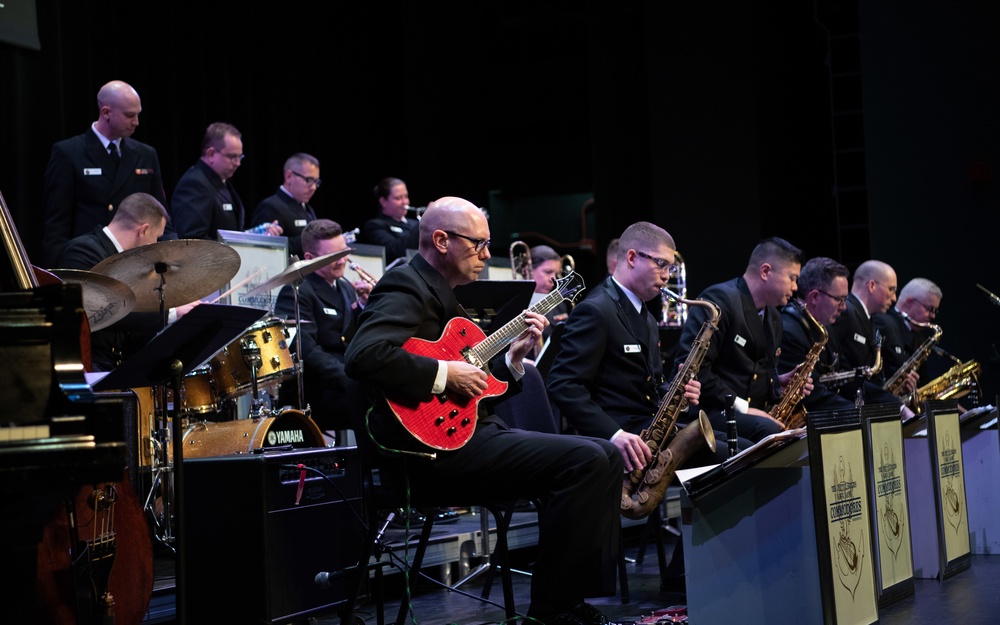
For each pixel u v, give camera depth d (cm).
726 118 1010
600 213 1113
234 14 852
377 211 1019
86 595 299
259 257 584
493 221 1435
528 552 563
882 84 919
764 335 509
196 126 811
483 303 408
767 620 311
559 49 1238
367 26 1028
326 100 959
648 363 435
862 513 324
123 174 586
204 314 290
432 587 474
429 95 1074
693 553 320
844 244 1057
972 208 889
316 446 441
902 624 333
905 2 912
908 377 707
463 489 331
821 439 309
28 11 568
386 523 395
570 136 1298
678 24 1033
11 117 647
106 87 580
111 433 229
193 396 441
